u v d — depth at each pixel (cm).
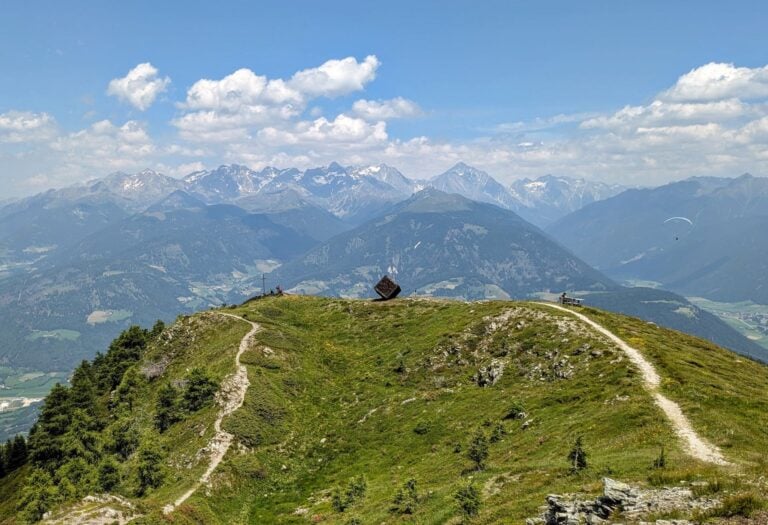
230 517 6041
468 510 3647
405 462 6475
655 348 7125
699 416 4525
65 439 9425
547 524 2884
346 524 4650
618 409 5091
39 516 6450
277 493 6669
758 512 2281
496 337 9275
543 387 7031
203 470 6838
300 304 15688
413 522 4041
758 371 7488
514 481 4097
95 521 5078
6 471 11906
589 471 3691
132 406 11081
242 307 15462
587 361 7125
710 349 8388
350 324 13288
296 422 8456
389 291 15038
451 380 8744
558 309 9581
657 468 3416
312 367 10556
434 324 11381
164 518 5397
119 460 8481
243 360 10050
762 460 3397
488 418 6675
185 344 12938
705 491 2658
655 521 2438
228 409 8331
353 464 6988
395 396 8681
